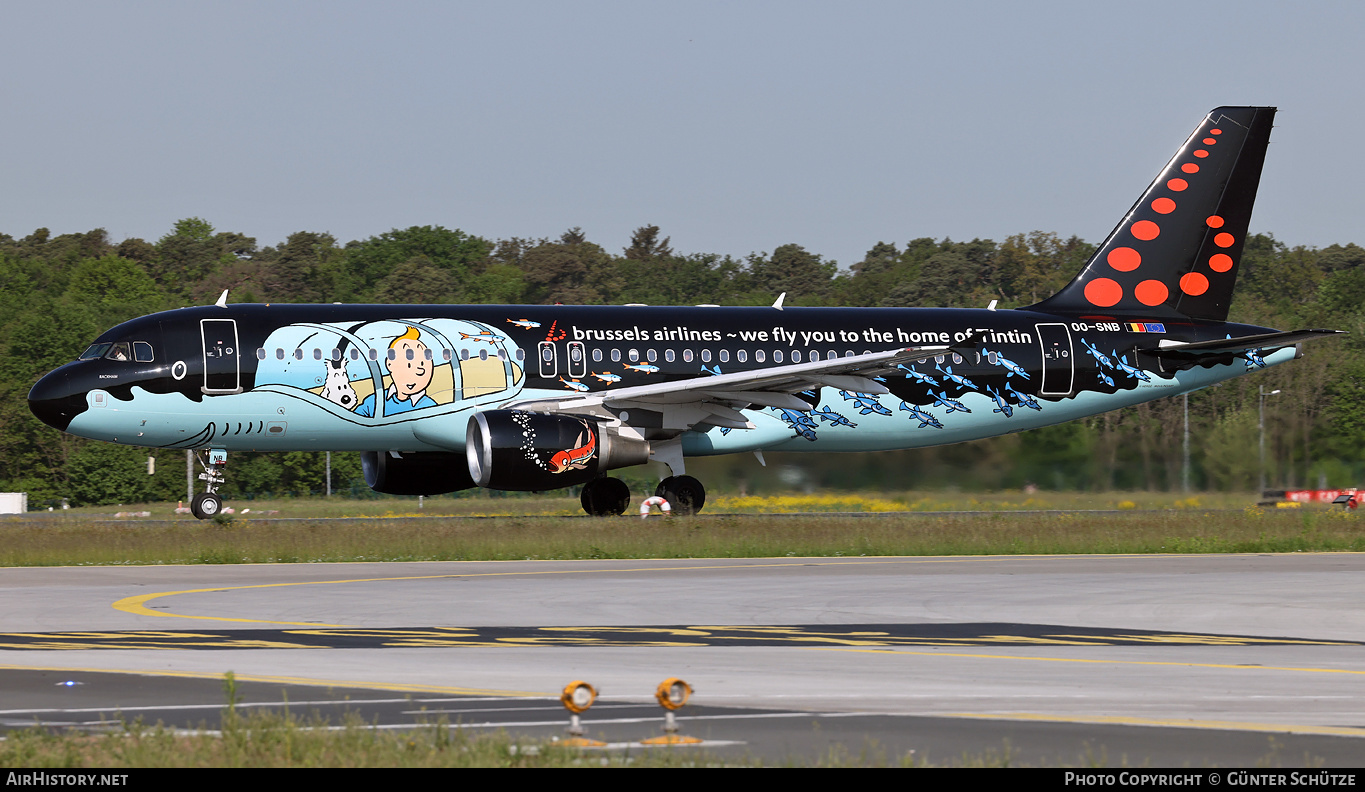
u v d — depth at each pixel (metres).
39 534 110.31
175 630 63.84
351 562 101.88
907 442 150.50
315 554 103.62
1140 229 155.75
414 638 61.78
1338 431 180.12
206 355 128.75
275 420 130.75
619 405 134.12
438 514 160.38
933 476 168.50
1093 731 41.34
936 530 121.00
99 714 42.88
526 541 108.44
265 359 130.00
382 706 44.62
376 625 66.38
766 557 107.88
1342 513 141.38
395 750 36.56
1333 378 189.38
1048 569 97.00
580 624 67.31
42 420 128.12
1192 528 126.88
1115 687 50.06
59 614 69.50
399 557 104.31
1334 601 78.25
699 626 67.00
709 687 49.19
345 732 38.28
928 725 42.12
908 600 78.00
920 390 147.25
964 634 64.81
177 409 128.38
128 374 127.56
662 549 107.75
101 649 57.44
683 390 132.25
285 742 36.88
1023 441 172.25
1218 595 80.94
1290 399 184.88
